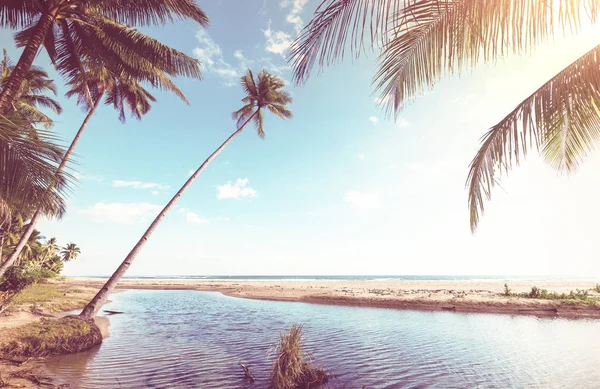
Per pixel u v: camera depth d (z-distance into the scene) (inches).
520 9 94.3
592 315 669.9
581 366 342.6
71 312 657.6
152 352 390.9
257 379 297.4
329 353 405.1
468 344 448.8
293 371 282.8
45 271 1551.4
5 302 518.6
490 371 328.8
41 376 276.8
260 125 853.8
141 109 770.2
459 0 106.1
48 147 171.6
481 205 175.5
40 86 743.1
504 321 634.2
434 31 114.8
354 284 2303.2
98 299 458.9
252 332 541.6
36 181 176.4
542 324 598.9
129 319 683.4
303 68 91.9
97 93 659.4
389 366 347.9
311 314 773.9
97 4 300.5
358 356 389.7
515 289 1359.5
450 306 809.5
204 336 504.1
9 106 220.5
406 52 125.0
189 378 297.0
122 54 378.9
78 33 360.2
